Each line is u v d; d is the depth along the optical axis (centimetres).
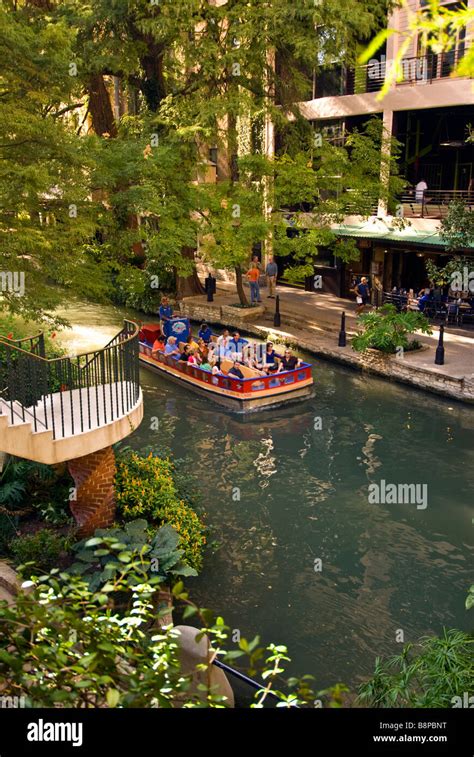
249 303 2847
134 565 367
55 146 1383
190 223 2416
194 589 1055
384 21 2198
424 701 532
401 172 2898
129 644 400
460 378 1864
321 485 1419
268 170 2467
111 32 2544
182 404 1917
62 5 2447
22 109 1346
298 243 2427
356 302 2973
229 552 1165
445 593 1059
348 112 2825
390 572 1112
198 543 1095
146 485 1145
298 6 2166
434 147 2844
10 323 1567
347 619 992
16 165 1305
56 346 1853
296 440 1655
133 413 1055
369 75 2730
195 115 2480
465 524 1260
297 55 2273
